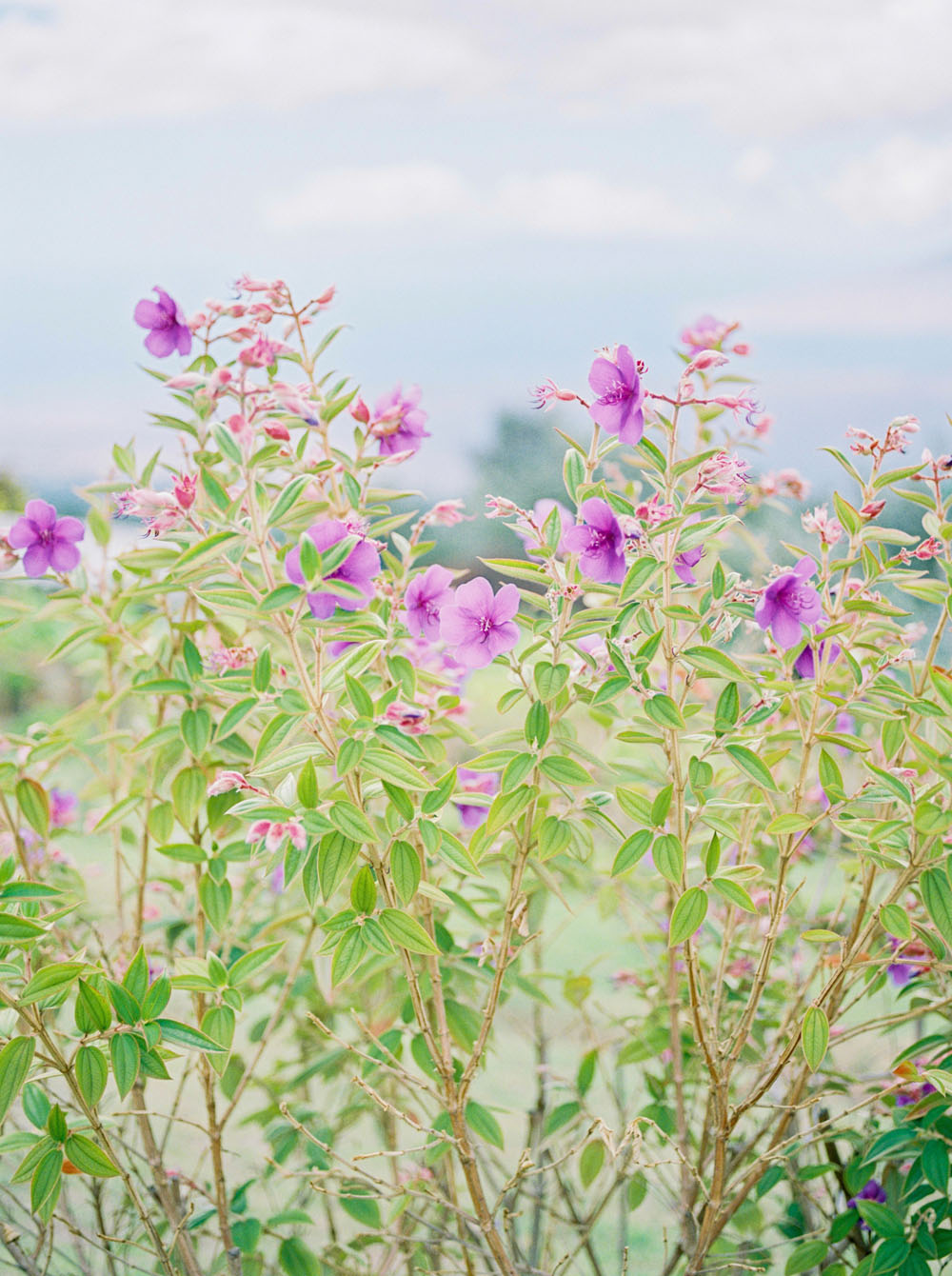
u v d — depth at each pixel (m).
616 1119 2.37
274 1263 2.10
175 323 1.81
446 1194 2.04
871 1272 1.78
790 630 1.69
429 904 1.82
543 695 1.68
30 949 1.63
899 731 1.73
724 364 1.65
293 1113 2.05
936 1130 1.80
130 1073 1.62
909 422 1.75
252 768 1.64
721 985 1.90
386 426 1.80
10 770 1.92
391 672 1.74
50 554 1.85
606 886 2.14
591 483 1.71
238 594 1.65
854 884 2.04
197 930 1.94
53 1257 2.18
